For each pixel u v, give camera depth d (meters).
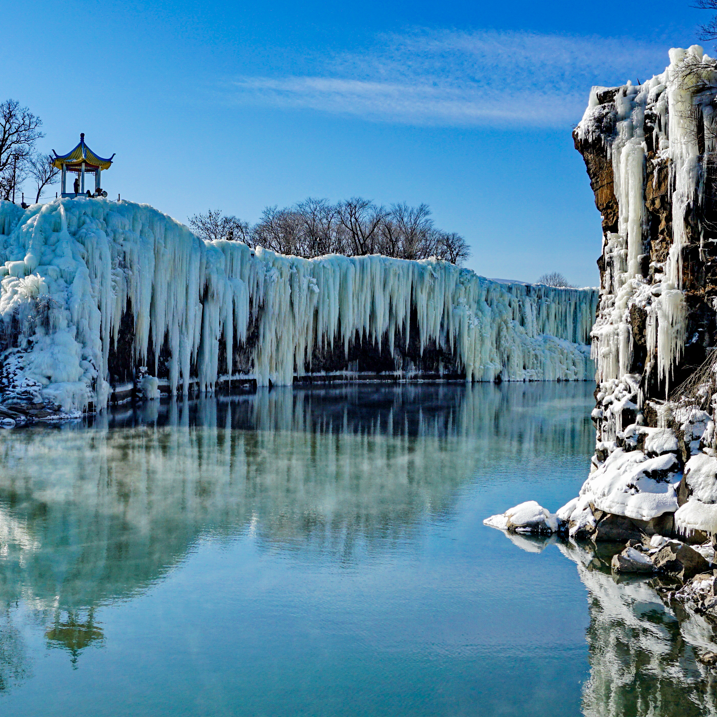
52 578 11.52
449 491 17.53
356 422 29.77
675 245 13.07
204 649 9.33
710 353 12.62
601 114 15.22
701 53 13.06
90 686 8.41
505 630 9.91
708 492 11.91
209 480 18.23
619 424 14.08
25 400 26.27
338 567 12.19
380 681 8.60
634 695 8.30
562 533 14.09
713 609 10.28
